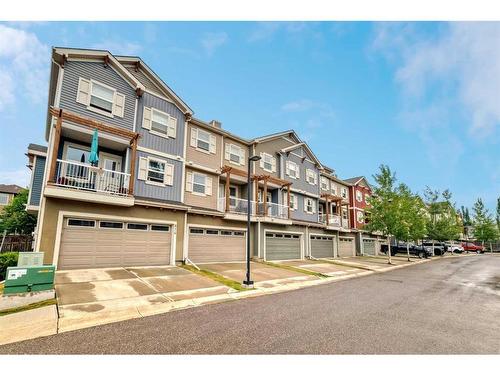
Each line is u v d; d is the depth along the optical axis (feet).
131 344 16.16
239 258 58.59
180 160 51.75
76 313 21.17
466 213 211.82
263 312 23.31
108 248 39.09
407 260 84.89
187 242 48.73
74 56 40.29
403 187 90.33
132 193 40.24
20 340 16.42
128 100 45.70
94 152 37.11
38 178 50.67
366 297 30.22
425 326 20.24
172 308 23.99
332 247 88.07
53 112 34.37
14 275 22.70
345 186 111.45
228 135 63.57
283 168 75.77
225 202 58.85
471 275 50.75
